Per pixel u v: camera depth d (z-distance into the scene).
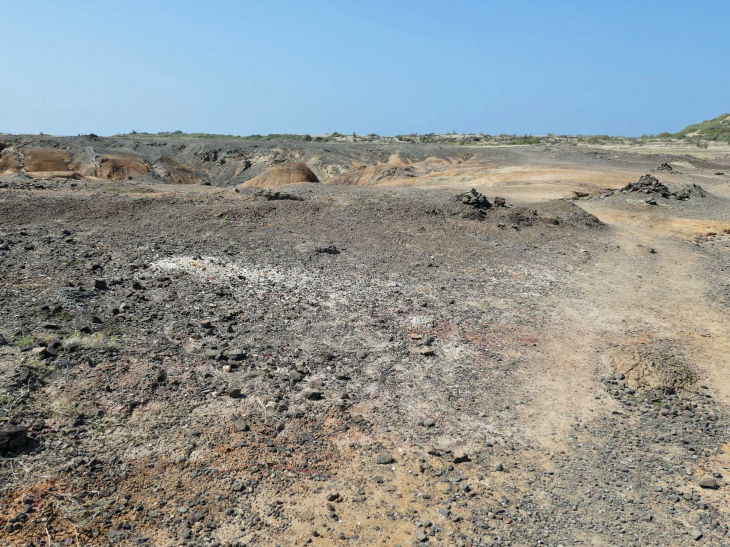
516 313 10.66
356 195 21.91
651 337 9.91
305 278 11.43
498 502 5.48
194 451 5.62
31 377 6.00
